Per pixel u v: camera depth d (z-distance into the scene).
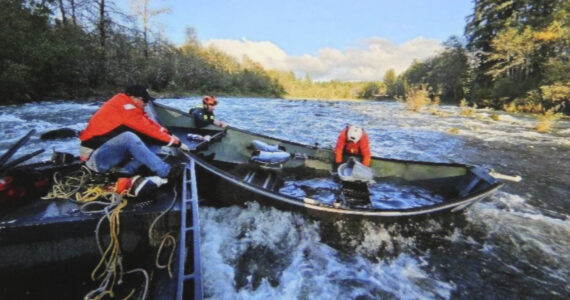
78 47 18.41
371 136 10.62
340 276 3.02
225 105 22.00
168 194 2.71
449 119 16.34
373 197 4.53
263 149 5.16
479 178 4.36
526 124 14.97
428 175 4.87
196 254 1.99
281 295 2.72
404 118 16.56
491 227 4.08
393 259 3.33
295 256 3.25
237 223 3.66
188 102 19.95
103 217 2.25
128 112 2.84
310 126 12.45
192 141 5.61
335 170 5.04
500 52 27.66
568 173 6.90
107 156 2.78
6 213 2.27
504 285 3.03
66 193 2.60
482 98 27.70
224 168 4.96
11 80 14.03
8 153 3.05
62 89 17.53
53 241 2.20
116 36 23.38
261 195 3.61
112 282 2.10
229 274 2.92
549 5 29.77
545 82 22.00
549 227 4.17
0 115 11.03
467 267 3.28
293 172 5.21
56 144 7.23
